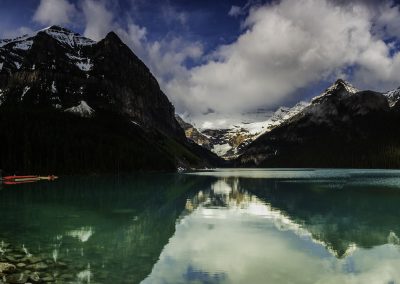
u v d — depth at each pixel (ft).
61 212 165.99
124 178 474.08
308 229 128.88
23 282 66.64
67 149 534.78
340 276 78.69
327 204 196.95
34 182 374.84
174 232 122.72
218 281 75.00
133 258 89.40
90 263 83.15
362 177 484.74
